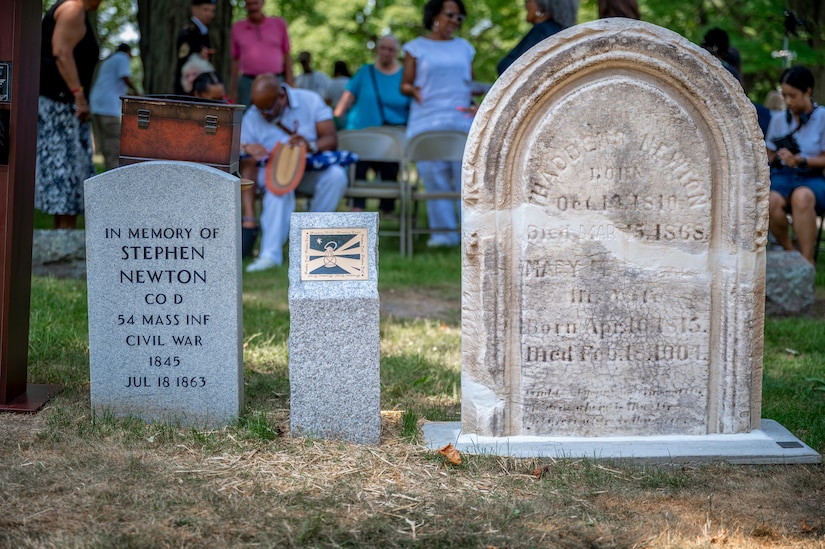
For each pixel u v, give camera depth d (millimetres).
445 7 10664
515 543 3564
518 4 20172
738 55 7941
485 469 4277
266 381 5555
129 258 4613
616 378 4535
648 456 4379
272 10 21078
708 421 4613
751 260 4484
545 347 4508
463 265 4477
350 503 3869
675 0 14000
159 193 4570
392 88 12062
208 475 4086
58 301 7145
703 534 3672
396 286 8977
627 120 4379
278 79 9617
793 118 9031
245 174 9867
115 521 3621
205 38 9656
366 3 20766
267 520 3674
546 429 4562
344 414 4480
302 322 4391
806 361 6363
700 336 4531
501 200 4402
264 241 9727
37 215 12430
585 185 4410
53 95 8531
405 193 10688
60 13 8305
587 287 4473
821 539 3645
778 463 4426
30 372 5531
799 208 8438
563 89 4379
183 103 4773
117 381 4703
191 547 3451
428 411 5172
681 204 4445
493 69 22969
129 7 20469
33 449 4301
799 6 11594
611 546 3561
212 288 4652
